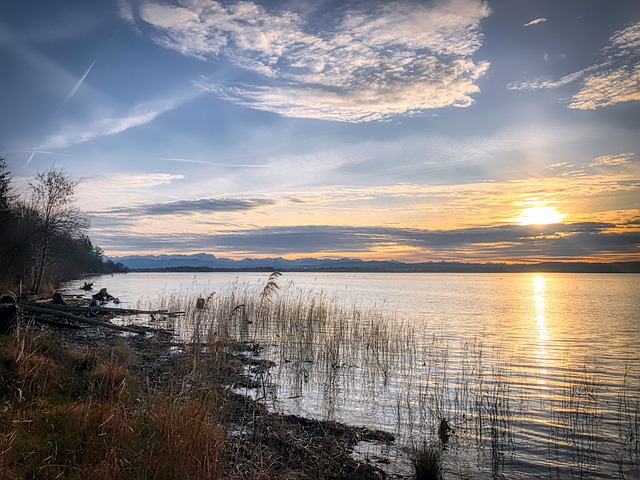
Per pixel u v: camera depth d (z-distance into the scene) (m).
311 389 15.85
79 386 10.48
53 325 23.00
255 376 16.77
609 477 9.59
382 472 9.60
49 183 43.22
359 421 12.84
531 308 54.09
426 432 12.00
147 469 6.80
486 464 10.15
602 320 40.72
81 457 7.25
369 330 28.23
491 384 17.16
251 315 28.98
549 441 11.50
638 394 15.88
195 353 14.13
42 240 44.25
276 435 10.45
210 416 9.08
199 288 76.19
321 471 9.05
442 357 22.23
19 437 7.41
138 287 79.00
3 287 33.69
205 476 6.96
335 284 133.62
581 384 17.28
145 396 9.84
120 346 16.45
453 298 73.44
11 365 9.84
